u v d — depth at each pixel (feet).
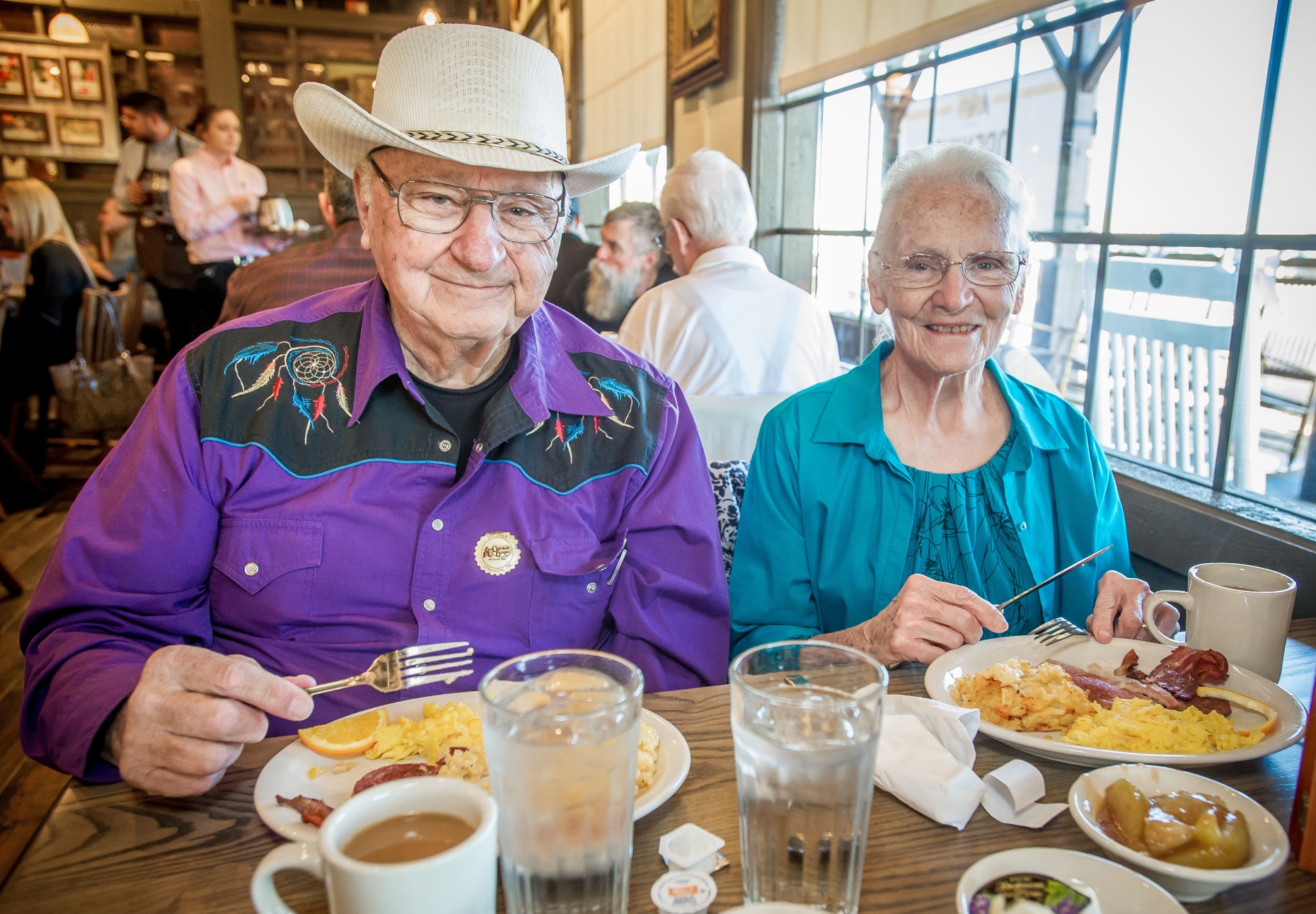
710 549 3.85
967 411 4.24
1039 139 6.78
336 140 3.57
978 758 2.56
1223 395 5.42
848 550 4.19
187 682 2.39
